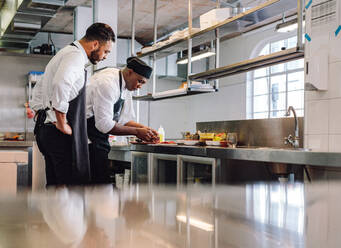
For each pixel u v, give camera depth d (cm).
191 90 452
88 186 48
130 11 929
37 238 26
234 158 252
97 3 596
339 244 27
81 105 271
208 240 27
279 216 34
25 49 793
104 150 300
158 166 350
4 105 789
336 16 264
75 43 274
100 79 293
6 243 25
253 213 35
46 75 274
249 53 1097
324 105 274
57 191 43
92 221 31
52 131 271
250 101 1102
